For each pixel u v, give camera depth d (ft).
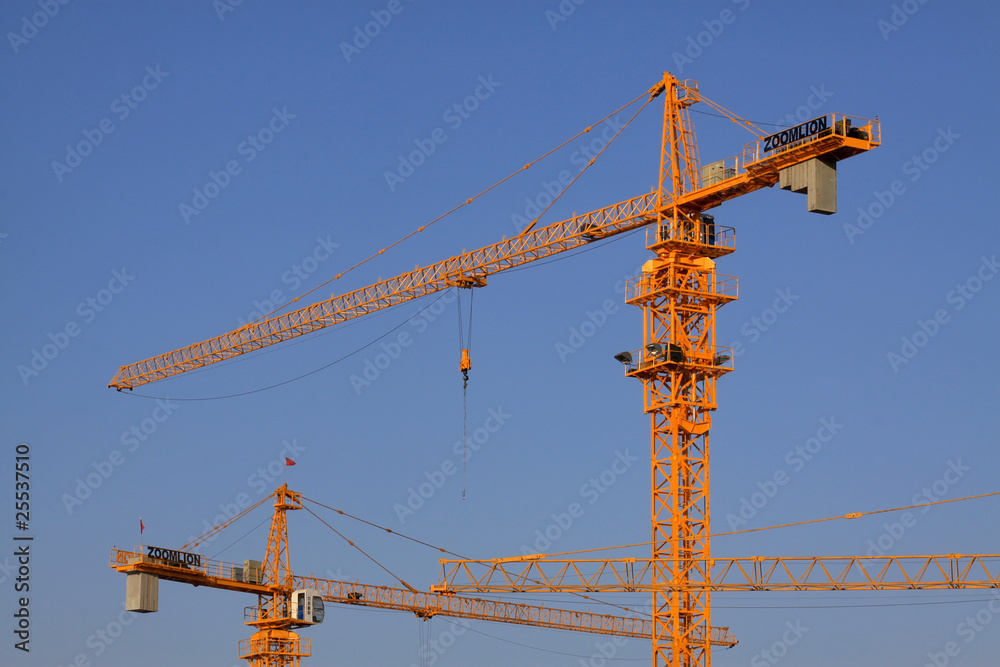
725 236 568.41
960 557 485.97
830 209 513.86
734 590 513.45
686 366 550.36
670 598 537.65
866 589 493.36
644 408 555.28
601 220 588.91
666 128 575.38
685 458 549.95
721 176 557.33
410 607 654.94
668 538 543.39
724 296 558.15
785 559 501.97
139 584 560.20
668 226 565.94
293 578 622.13
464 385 630.74
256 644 609.42
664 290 553.64
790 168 521.24
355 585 640.99
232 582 597.52
